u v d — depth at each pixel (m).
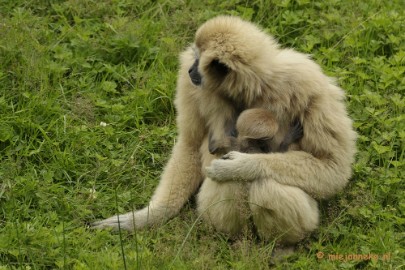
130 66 16.19
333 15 16.91
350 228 13.14
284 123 12.69
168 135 14.91
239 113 12.78
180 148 13.71
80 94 15.48
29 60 15.62
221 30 12.19
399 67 15.60
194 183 13.68
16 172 13.90
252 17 17.20
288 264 12.34
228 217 12.66
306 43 16.62
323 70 15.80
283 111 12.53
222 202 12.58
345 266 12.23
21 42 15.95
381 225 12.99
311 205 12.64
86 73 15.92
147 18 17.16
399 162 13.90
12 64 15.60
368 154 14.27
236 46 12.05
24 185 13.59
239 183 12.36
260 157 12.33
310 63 12.81
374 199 13.48
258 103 12.53
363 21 16.77
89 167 14.25
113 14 17.23
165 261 11.86
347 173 12.90
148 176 14.28
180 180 13.55
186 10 17.16
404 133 14.34
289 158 12.44
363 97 15.19
